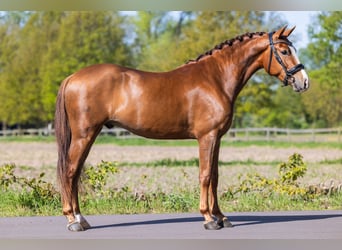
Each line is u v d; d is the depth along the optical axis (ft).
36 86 170.81
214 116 31.73
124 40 165.37
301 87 32.27
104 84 31.24
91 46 158.30
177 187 49.03
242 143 129.59
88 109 31.14
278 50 32.45
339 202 41.78
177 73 32.35
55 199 40.50
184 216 37.19
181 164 80.69
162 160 86.38
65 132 31.63
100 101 31.19
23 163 85.66
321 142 131.34
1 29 177.78
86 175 41.75
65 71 157.89
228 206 40.93
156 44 157.58
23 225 34.09
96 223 34.53
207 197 32.17
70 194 31.91
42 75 163.43
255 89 131.03
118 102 31.37
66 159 31.63
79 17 157.79
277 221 34.91
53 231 32.07
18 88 172.76
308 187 43.98
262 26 117.50
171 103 31.60
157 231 31.86
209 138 31.83
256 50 32.78
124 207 40.16
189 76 32.19
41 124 193.98
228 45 33.06
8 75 172.96
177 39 152.76
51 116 165.07
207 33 114.42
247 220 35.32
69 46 158.81
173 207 40.14
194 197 41.98
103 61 159.63
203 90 31.89
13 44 177.17
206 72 32.40
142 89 31.42
